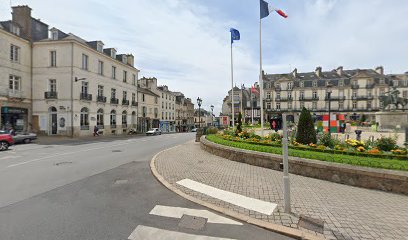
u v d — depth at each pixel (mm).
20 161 9719
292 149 8695
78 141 20516
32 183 6250
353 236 3367
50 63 25031
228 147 9672
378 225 3689
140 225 3777
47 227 3686
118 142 19703
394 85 53500
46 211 4332
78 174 7320
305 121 9500
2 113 21625
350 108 53906
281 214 4109
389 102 24203
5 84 21859
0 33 21328
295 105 56875
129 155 11586
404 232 3471
